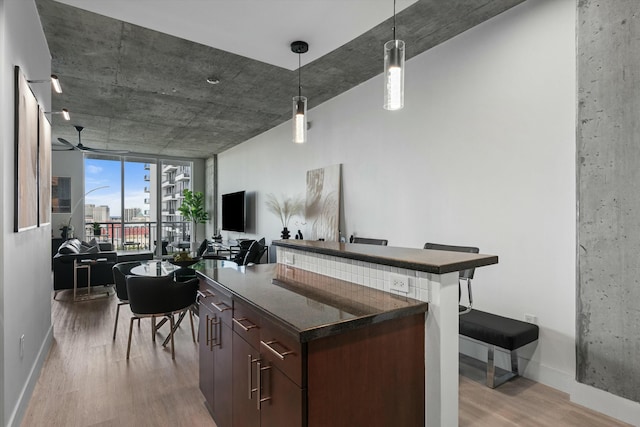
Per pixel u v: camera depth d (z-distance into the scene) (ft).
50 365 9.57
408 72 12.27
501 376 8.93
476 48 10.14
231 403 6.07
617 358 7.04
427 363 5.21
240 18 8.02
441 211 11.18
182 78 13.84
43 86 10.12
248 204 25.03
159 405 7.61
